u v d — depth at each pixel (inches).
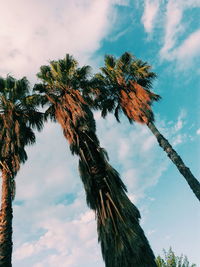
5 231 421.7
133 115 677.9
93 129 531.5
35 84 626.8
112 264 382.6
